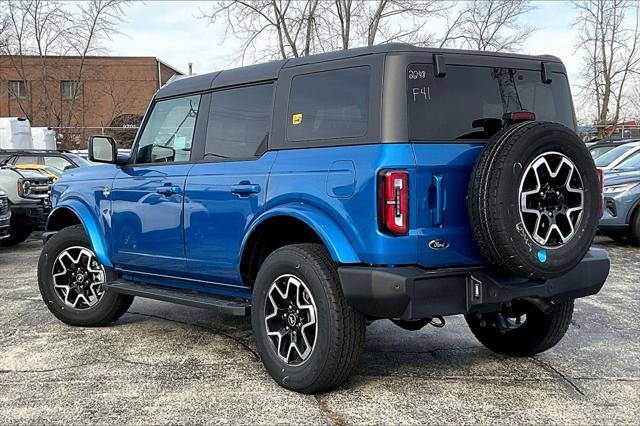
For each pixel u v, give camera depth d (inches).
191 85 205.8
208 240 189.3
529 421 146.6
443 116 157.1
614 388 167.9
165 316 250.4
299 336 164.2
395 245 148.0
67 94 1362.0
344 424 145.4
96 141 213.9
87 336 222.2
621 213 412.5
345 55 164.6
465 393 164.4
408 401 158.9
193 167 196.5
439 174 151.9
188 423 146.9
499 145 147.0
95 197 230.1
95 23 1214.3
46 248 237.6
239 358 195.2
